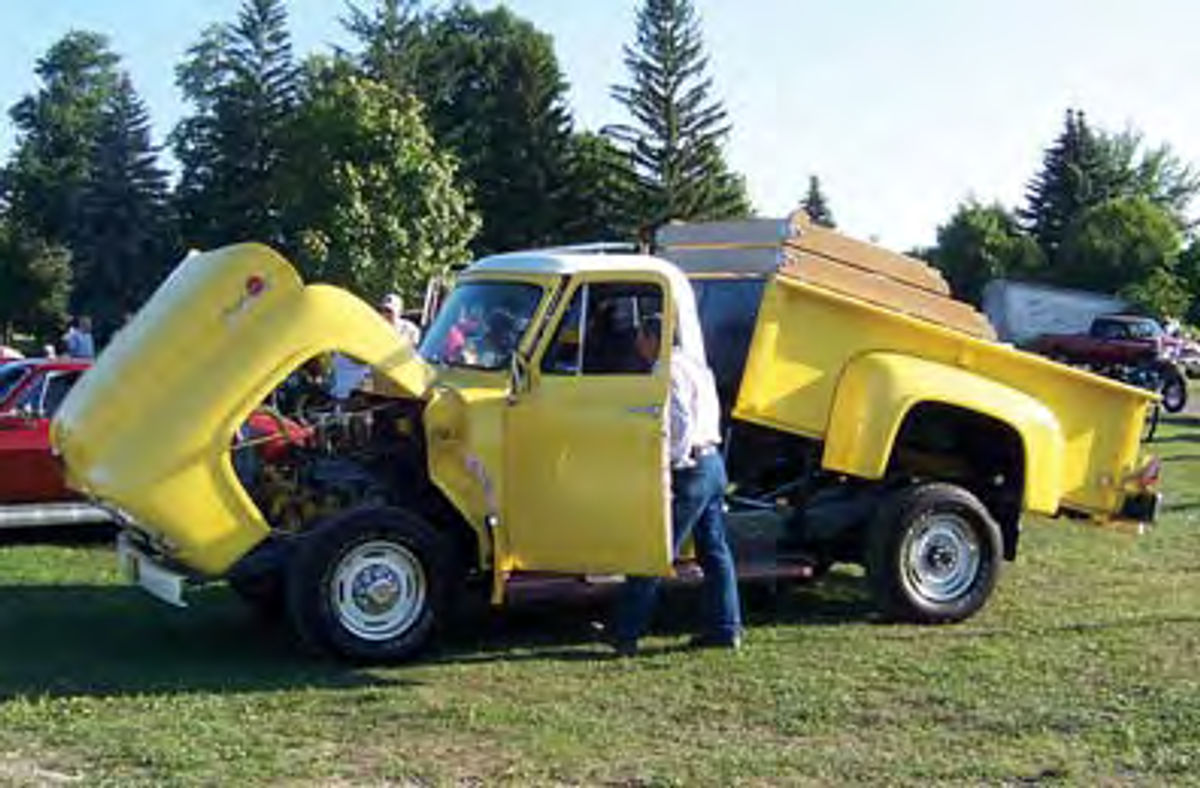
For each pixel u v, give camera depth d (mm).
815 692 7148
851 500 9352
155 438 7414
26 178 85938
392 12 76500
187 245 77750
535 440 7922
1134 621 8828
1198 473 17609
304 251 60000
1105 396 9875
